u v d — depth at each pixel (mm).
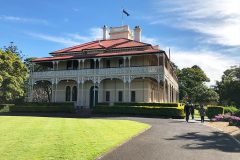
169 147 12789
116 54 41031
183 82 82688
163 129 19438
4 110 43688
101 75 41906
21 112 41875
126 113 35781
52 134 14859
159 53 38531
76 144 12172
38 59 47219
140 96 41750
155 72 38438
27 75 51531
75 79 43719
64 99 46656
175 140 14844
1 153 10305
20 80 48000
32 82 46656
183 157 10836
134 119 28500
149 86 42312
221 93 81562
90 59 44844
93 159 9961
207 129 20422
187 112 27656
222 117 28766
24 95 58625
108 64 44531
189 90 78938
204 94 71312
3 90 45094
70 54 47688
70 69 46375
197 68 90000
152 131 18109
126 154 11039
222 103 82000
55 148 11289
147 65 42000
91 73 42656
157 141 14305
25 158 9688
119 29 55094
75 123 21156
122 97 42938
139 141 14070
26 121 22375
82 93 43125
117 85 43406
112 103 39531
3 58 47062
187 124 23859
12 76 46281
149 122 24969
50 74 45531
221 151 12227
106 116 33781
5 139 13070
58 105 41562
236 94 72312
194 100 74125
